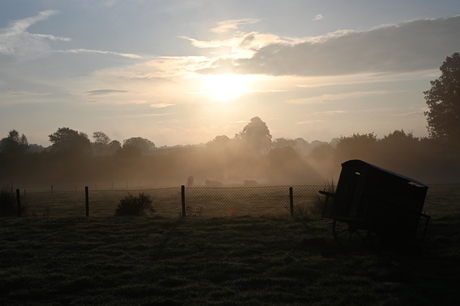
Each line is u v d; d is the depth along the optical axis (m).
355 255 8.88
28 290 6.98
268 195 31.34
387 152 62.97
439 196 23.86
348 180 9.71
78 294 6.84
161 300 6.32
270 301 6.26
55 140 133.50
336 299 6.29
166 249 9.77
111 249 9.87
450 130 68.69
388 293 6.46
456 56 68.12
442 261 8.22
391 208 8.97
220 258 8.87
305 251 9.38
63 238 11.45
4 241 11.09
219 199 29.47
